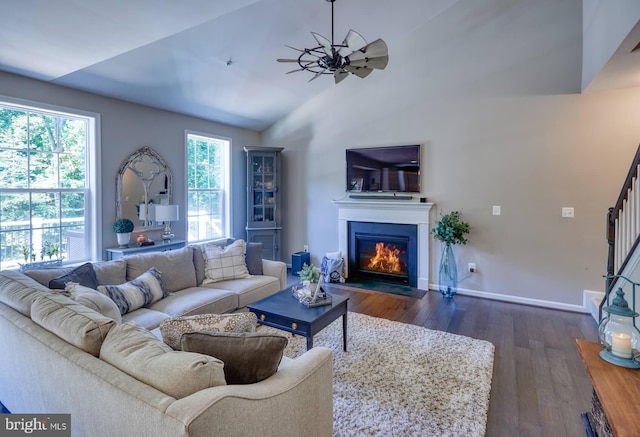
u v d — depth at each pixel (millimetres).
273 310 2678
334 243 5641
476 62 4379
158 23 2578
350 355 2867
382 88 5047
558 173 4000
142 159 4516
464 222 4531
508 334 3346
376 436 1910
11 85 3330
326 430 1632
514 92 4180
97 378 1256
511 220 4273
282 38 3932
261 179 5953
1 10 2357
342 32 4215
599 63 3102
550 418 2104
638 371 1491
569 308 4004
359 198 5301
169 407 1042
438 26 4570
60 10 2383
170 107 4758
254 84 4797
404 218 4918
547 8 3959
